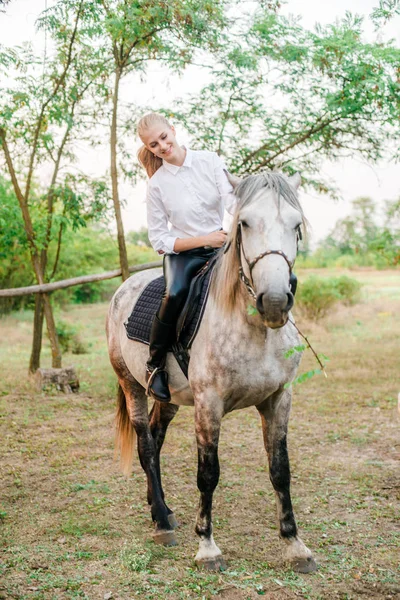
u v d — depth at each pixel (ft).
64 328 38.88
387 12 20.10
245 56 22.39
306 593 8.80
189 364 10.08
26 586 9.17
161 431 12.75
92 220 26.96
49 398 24.07
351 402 22.58
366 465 15.39
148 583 9.27
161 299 11.37
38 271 26.78
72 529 11.53
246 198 8.50
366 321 52.13
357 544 10.66
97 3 21.75
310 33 22.31
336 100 22.59
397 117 22.43
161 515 11.20
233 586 9.08
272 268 7.88
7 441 18.07
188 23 21.57
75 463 15.99
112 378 27.27
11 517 12.32
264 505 12.83
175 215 10.53
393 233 28.68
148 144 10.14
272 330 9.31
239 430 19.24
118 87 23.86
